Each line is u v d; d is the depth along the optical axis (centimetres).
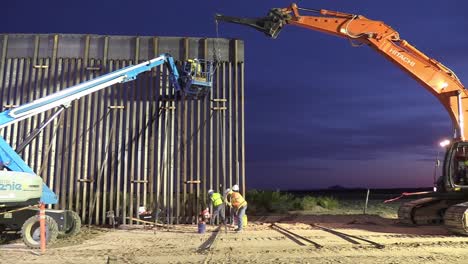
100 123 1552
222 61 1609
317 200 2395
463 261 812
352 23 1409
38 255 898
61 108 1295
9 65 1580
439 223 1471
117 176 1523
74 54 1591
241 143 1564
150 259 842
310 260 820
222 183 1545
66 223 1167
